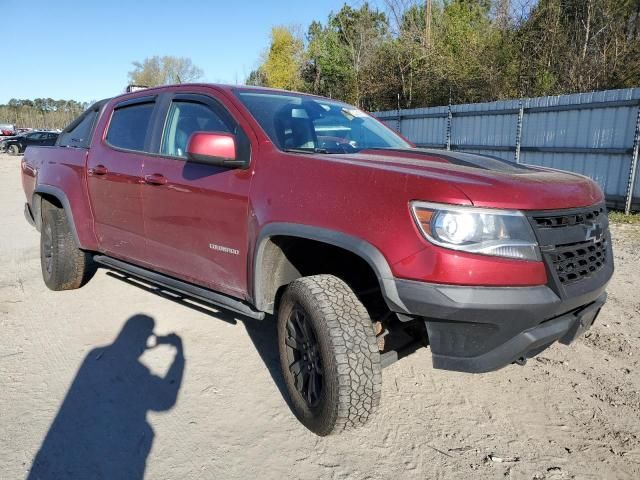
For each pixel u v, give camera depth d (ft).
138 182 12.30
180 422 9.42
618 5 47.47
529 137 36.91
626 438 9.00
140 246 12.80
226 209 10.11
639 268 19.43
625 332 13.46
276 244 9.55
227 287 10.56
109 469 8.16
